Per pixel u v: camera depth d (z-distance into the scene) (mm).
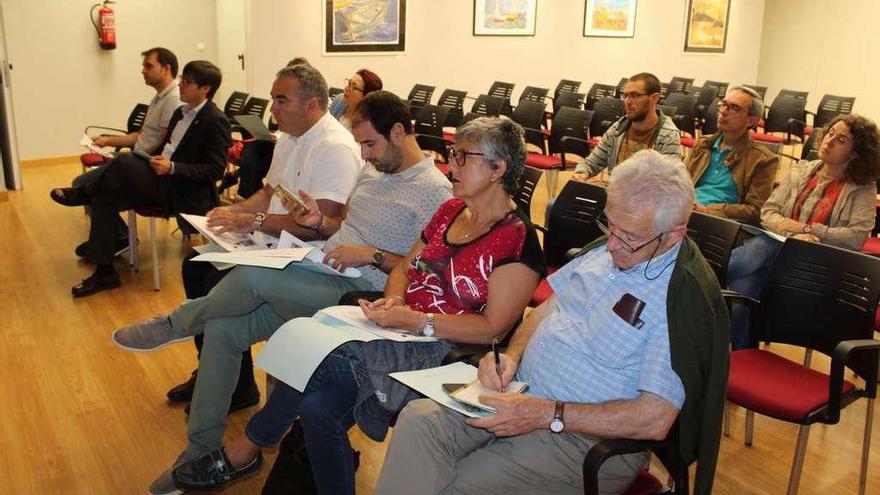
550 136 5688
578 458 1558
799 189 3189
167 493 2092
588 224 2879
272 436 1982
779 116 7609
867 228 2963
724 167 3455
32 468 2301
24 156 7023
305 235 2582
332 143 2617
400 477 1600
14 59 6805
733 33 11695
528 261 1856
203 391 2105
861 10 10555
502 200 1919
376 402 1856
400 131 2234
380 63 8461
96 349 3141
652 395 1468
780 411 1975
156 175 3678
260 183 4027
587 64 10312
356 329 1839
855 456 2510
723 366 1476
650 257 1552
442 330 1837
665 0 10805
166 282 3975
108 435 2502
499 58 9469
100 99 7402
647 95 3840
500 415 1492
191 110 3879
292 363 1768
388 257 2234
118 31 7379
